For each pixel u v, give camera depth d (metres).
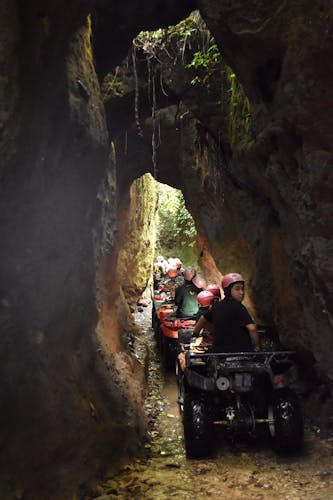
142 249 15.13
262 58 4.10
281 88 3.87
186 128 8.59
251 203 6.51
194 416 4.70
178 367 6.38
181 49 6.79
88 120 3.71
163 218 19.33
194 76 6.81
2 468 3.07
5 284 3.10
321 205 3.98
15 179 2.81
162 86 7.10
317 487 3.85
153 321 11.81
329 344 4.77
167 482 4.09
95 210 4.47
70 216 3.76
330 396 5.23
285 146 4.30
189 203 9.48
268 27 3.79
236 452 4.82
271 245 5.88
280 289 5.71
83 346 5.01
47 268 3.56
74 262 4.09
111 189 6.86
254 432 4.92
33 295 3.47
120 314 8.44
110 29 4.96
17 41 2.51
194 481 4.12
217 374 4.82
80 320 4.68
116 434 4.51
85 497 3.69
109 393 5.09
